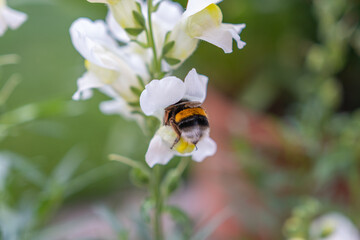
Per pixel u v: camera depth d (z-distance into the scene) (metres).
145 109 0.21
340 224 0.33
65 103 0.30
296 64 0.47
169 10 0.24
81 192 0.55
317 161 0.37
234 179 0.42
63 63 0.55
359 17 0.43
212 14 0.22
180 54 0.23
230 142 0.41
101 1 0.22
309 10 0.46
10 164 0.29
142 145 0.42
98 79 0.24
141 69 0.25
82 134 0.59
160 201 0.25
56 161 0.58
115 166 0.37
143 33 0.24
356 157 0.36
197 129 0.22
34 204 0.30
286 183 0.39
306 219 0.31
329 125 0.38
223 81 0.49
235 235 0.43
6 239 0.28
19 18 0.27
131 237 0.33
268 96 0.46
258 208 0.39
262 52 0.48
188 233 0.26
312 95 0.40
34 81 0.55
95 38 0.24
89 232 0.37
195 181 0.58
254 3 0.46
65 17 0.51
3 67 0.56
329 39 0.37
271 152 0.41
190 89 0.22
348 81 0.47
